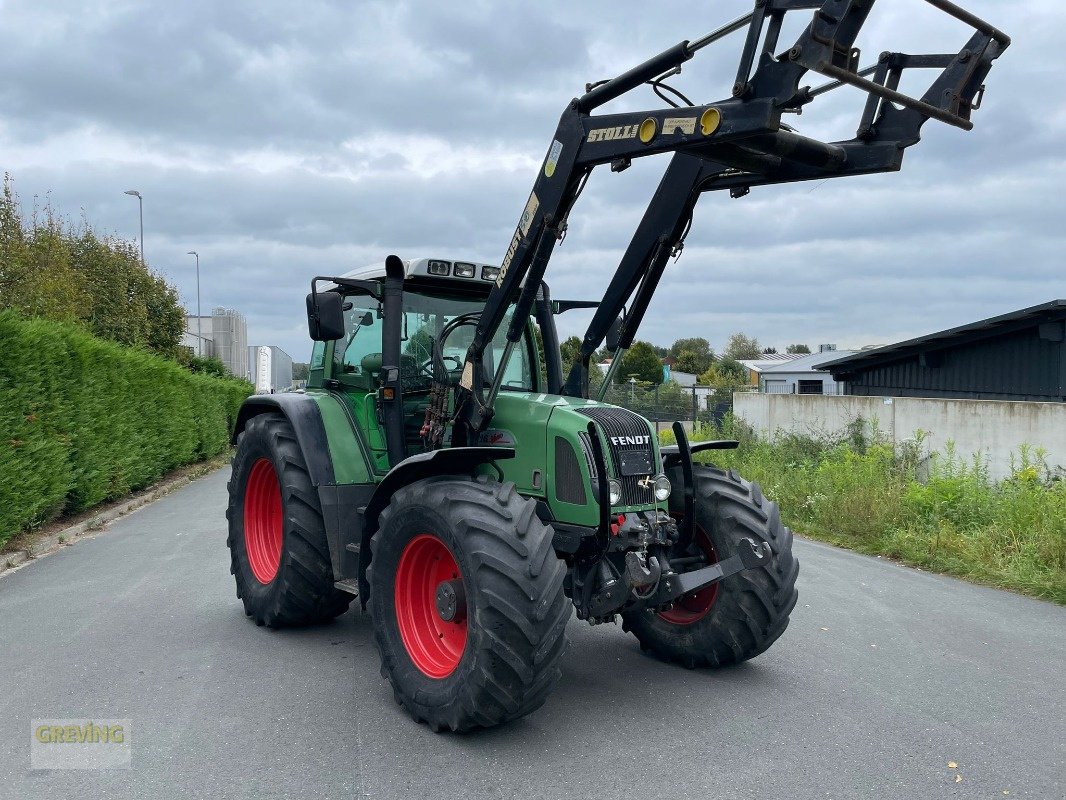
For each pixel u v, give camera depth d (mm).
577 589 4457
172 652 5168
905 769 3617
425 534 4230
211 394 20844
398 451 5121
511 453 4359
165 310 25500
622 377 24125
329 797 3324
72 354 10406
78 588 6875
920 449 12156
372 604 4457
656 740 3916
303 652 5211
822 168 4113
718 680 4785
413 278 5309
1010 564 7566
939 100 3768
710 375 69375
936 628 5871
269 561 5984
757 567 4559
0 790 3352
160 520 10977
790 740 3922
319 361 6180
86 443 10547
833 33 3092
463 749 3803
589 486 4336
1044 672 4922
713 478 4988
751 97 3408
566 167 4191
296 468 5508
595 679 4801
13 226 14938
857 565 8102
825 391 37438
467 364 4785
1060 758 3738
